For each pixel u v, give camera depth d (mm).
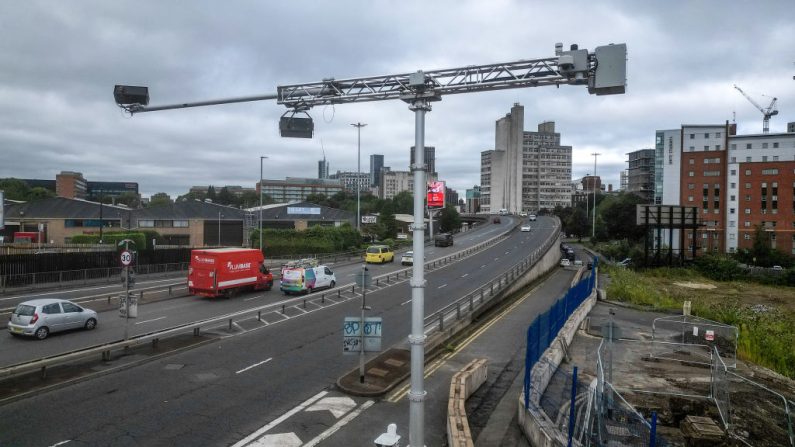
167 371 17609
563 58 8750
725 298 48656
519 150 196125
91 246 47406
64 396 14828
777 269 66875
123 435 12312
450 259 59812
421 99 9578
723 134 118625
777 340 25422
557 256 66875
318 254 62156
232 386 16250
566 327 23484
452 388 14914
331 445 12297
